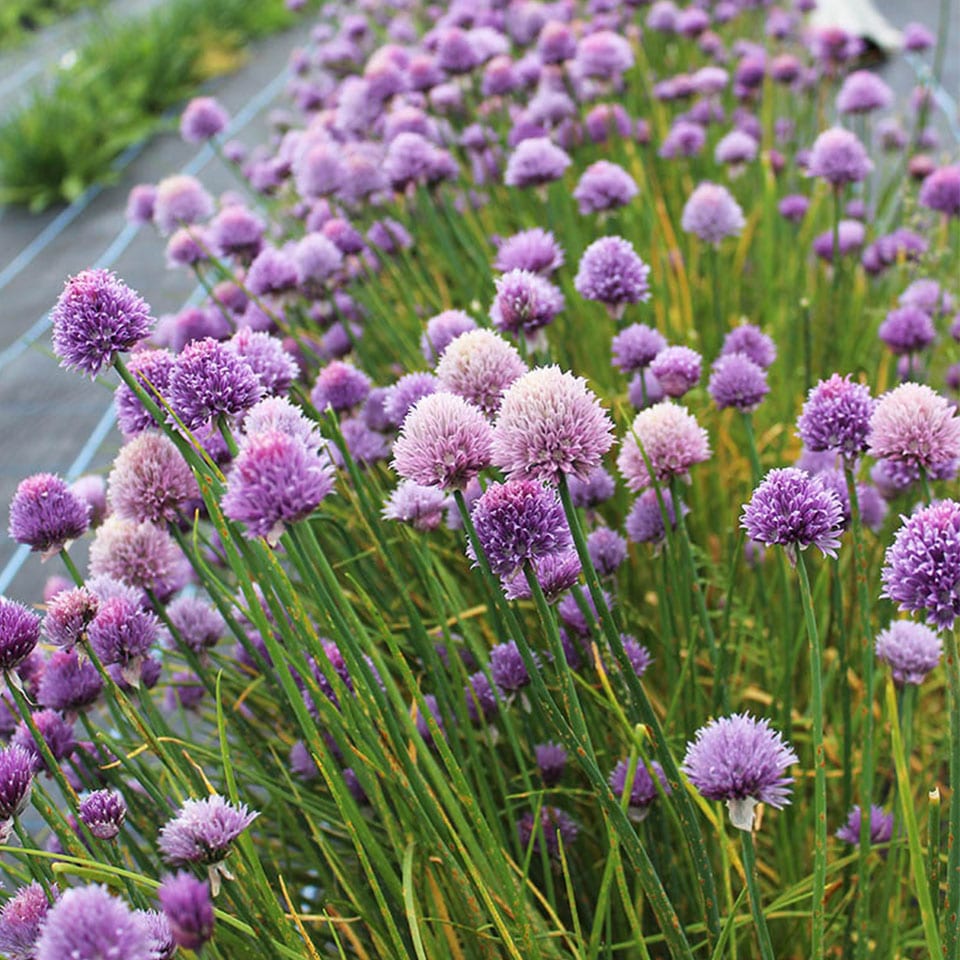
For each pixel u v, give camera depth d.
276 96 3.22
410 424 0.51
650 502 0.64
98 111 3.14
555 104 1.12
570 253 0.99
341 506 0.76
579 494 0.64
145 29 3.78
